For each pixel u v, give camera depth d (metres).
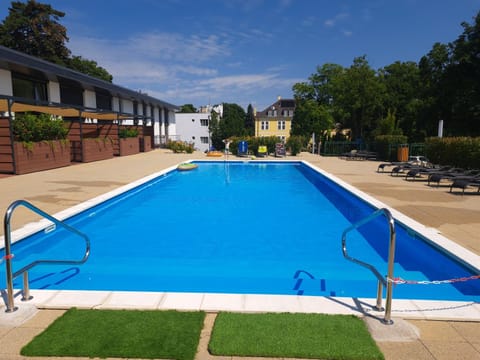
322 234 6.68
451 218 6.40
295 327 2.68
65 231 6.41
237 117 75.69
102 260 5.22
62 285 4.26
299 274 4.75
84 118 23.45
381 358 2.32
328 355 2.33
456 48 26.48
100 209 7.93
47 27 38.00
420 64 31.64
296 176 15.02
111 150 20.20
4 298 3.24
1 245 4.86
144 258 5.34
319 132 40.81
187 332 2.62
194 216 8.03
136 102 32.09
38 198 8.11
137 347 2.42
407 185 10.47
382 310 2.99
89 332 2.61
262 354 2.35
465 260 4.23
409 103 37.44
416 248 5.56
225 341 2.48
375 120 39.66
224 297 3.22
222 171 16.69
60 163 14.89
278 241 6.24
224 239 6.33
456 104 27.55
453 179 9.68
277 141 23.88
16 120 12.79
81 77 19.73
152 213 8.30
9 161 12.16
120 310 2.98
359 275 4.72
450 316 2.89
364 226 7.22
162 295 3.26
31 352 2.36
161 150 28.25
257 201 9.73
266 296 3.26
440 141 15.13
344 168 15.64
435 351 2.43
